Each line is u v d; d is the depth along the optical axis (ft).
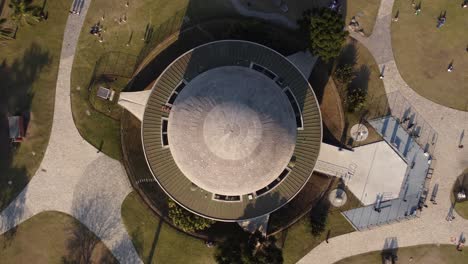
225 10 133.90
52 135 132.26
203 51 122.01
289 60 123.54
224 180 111.14
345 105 133.59
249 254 114.93
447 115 134.10
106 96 131.23
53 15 132.87
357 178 133.59
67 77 132.77
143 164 132.26
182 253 132.16
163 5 133.39
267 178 114.32
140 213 132.46
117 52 133.28
